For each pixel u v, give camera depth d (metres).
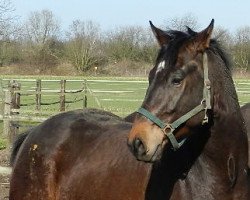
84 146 4.12
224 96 3.35
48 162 4.18
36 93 12.55
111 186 3.76
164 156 3.47
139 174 3.63
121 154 3.85
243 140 3.46
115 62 45.06
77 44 46.31
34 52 47.34
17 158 4.42
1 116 10.93
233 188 3.38
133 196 3.62
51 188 4.15
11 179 4.43
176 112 3.14
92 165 3.96
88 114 4.43
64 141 4.20
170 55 3.18
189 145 3.41
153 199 3.47
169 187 3.41
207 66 3.24
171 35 3.40
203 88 3.20
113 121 4.32
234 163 3.37
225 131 3.34
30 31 47.88
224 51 3.47
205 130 3.33
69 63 47.06
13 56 46.97
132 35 44.81
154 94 3.16
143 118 3.15
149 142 3.09
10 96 11.39
